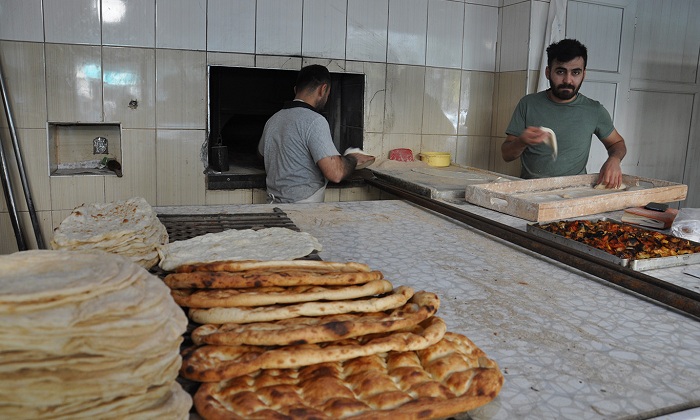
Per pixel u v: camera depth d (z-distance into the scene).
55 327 0.71
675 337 1.28
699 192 5.26
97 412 0.73
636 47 4.58
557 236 1.95
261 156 3.67
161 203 3.78
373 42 4.14
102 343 0.73
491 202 2.62
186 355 0.99
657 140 4.91
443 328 1.08
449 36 4.37
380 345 0.99
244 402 0.87
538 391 1.02
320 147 3.11
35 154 3.47
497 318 1.36
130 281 0.81
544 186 2.92
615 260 1.73
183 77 3.68
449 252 1.92
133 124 3.63
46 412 0.71
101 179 3.63
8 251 3.56
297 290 1.19
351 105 4.38
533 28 4.14
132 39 3.54
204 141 3.80
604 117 3.68
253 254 1.60
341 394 0.90
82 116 3.52
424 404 0.87
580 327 1.32
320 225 2.25
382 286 1.22
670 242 1.92
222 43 3.73
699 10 4.79
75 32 3.42
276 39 3.86
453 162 4.59
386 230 2.21
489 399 0.92
